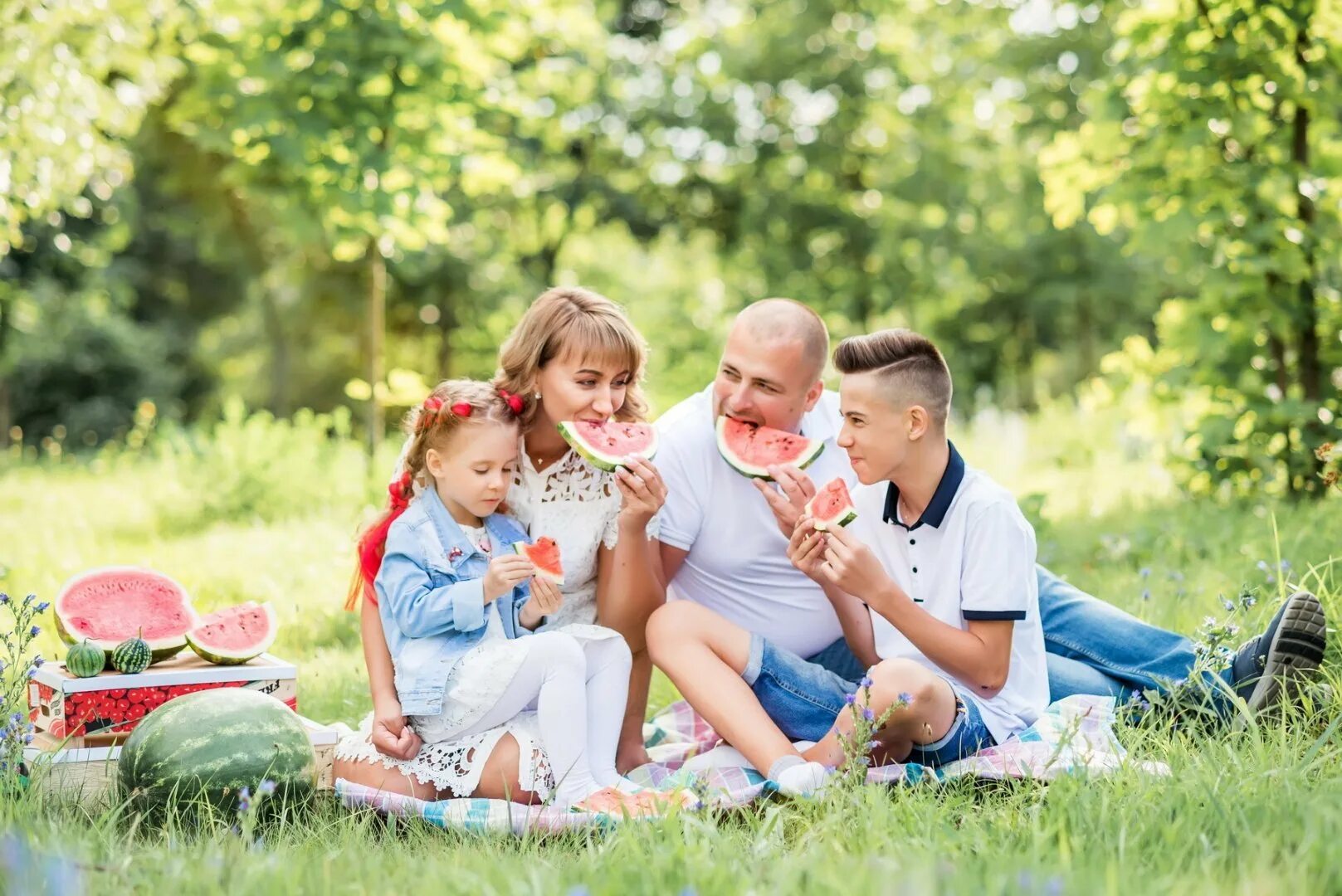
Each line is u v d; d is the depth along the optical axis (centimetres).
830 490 390
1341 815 279
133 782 343
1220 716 387
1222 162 832
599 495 425
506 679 371
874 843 283
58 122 959
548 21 1235
